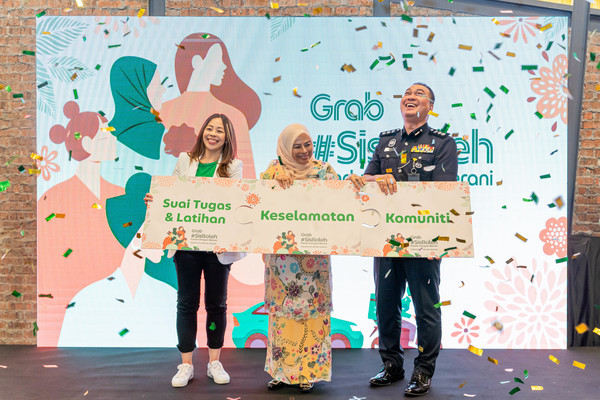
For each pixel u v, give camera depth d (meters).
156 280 3.62
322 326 2.75
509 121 3.62
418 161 2.80
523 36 3.61
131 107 3.63
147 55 3.62
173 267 3.61
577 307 3.67
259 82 3.63
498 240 3.60
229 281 3.61
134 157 3.62
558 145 3.60
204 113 3.63
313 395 2.68
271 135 3.63
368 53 3.62
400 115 3.62
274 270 2.73
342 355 3.43
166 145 3.63
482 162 3.62
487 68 3.62
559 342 3.59
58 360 3.29
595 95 3.79
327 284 2.76
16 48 3.70
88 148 3.62
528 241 3.60
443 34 3.62
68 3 3.69
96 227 3.62
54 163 3.62
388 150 2.91
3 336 3.71
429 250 2.63
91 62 3.63
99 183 3.62
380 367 3.17
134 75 3.62
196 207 2.73
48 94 3.62
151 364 3.21
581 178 3.81
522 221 3.61
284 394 2.69
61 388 2.78
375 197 2.68
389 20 3.62
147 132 3.63
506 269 3.60
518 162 3.61
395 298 2.84
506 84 3.61
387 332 2.87
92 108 3.62
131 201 3.62
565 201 3.59
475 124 3.62
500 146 3.61
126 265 3.61
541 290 3.59
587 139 3.79
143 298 3.62
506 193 3.61
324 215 2.68
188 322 2.85
